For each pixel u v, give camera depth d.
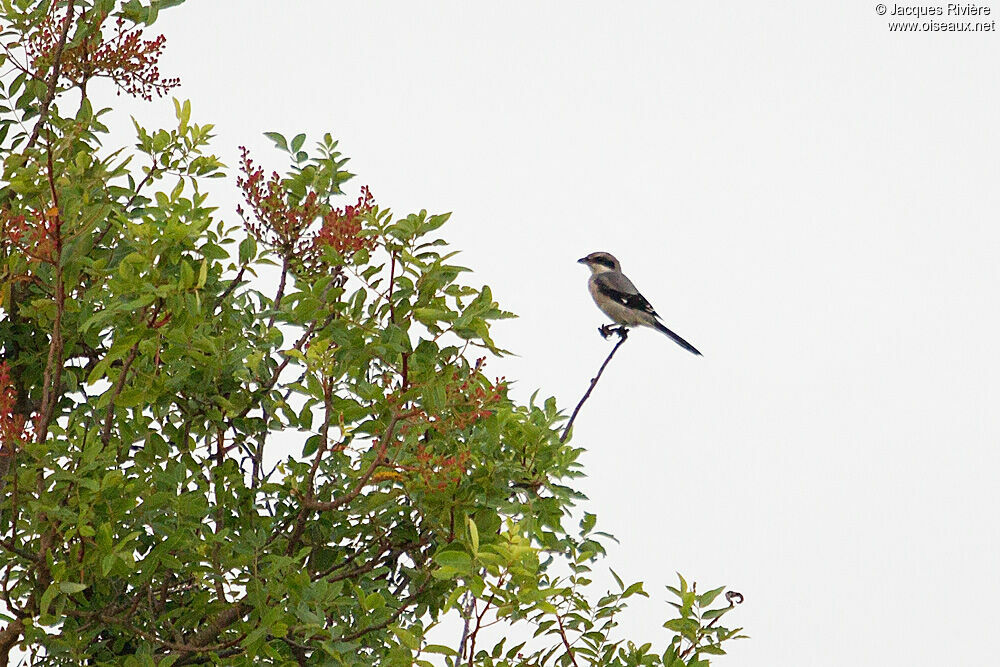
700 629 12.16
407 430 11.75
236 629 12.68
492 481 12.10
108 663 12.48
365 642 12.55
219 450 13.25
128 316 11.82
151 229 11.34
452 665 12.66
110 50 14.68
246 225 13.84
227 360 12.30
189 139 15.05
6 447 11.58
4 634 12.16
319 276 13.84
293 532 12.45
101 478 12.02
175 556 12.69
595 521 13.84
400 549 12.92
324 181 15.02
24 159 13.33
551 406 12.98
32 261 12.42
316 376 11.77
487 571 10.99
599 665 12.79
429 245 11.62
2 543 11.70
